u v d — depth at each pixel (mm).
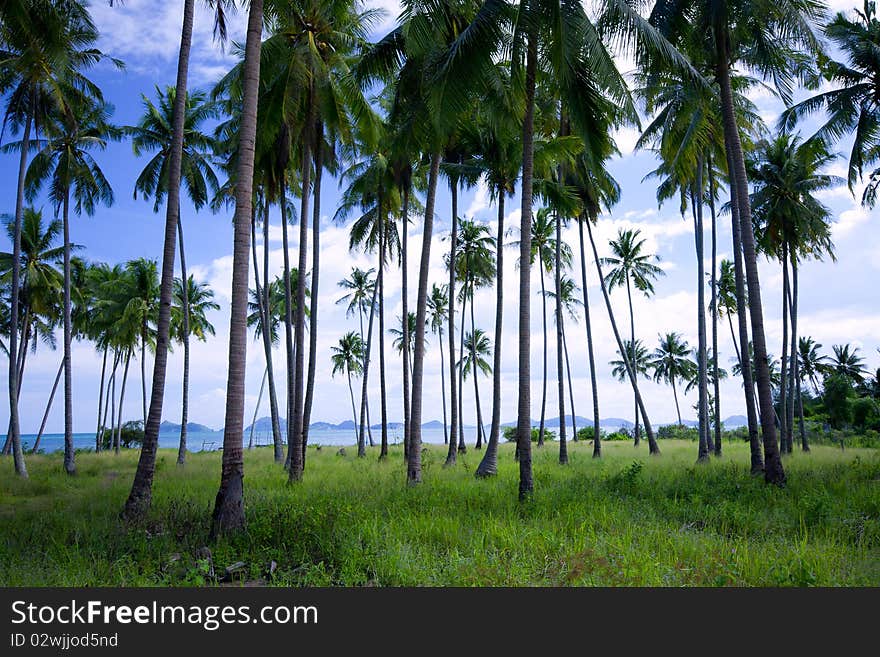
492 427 16844
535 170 18953
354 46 17078
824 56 14445
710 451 26219
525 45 11773
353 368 48719
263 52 15336
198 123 24672
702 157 21203
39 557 6898
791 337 26828
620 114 12844
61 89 20469
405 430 22688
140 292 33625
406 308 23156
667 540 6980
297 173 21812
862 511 9078
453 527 7824
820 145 19906
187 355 26406
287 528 8078
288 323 22812
